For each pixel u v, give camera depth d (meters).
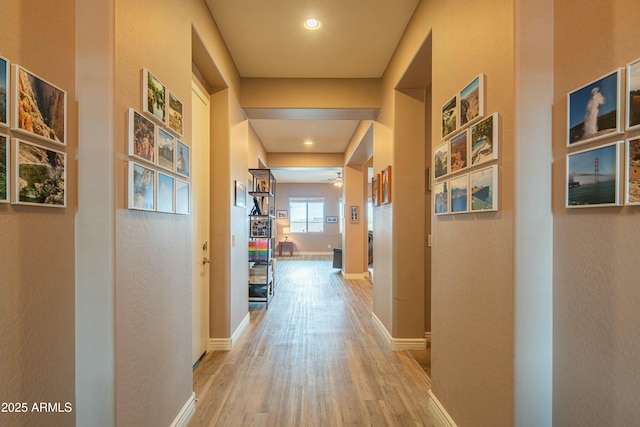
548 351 1.34
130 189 1.38
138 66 1.46
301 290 5.98
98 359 1.29
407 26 2.73
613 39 1.09
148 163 1.52
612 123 1.08
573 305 1.24
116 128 1.31
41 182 1.12
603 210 1.13
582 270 1.21
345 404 2.22
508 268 1.36
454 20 1.84
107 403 1.29
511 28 1.35
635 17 1.02
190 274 2.08
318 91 3.74
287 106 3.72
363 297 5.42
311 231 12.68
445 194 1.91
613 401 1.10
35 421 1.11
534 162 1.33
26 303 1.08
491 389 1.48
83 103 1.28
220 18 2.64
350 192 7.31
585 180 1.19
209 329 3.16
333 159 7.65
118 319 1.31
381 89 3.74
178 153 1.86
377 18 2.64
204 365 2.82
